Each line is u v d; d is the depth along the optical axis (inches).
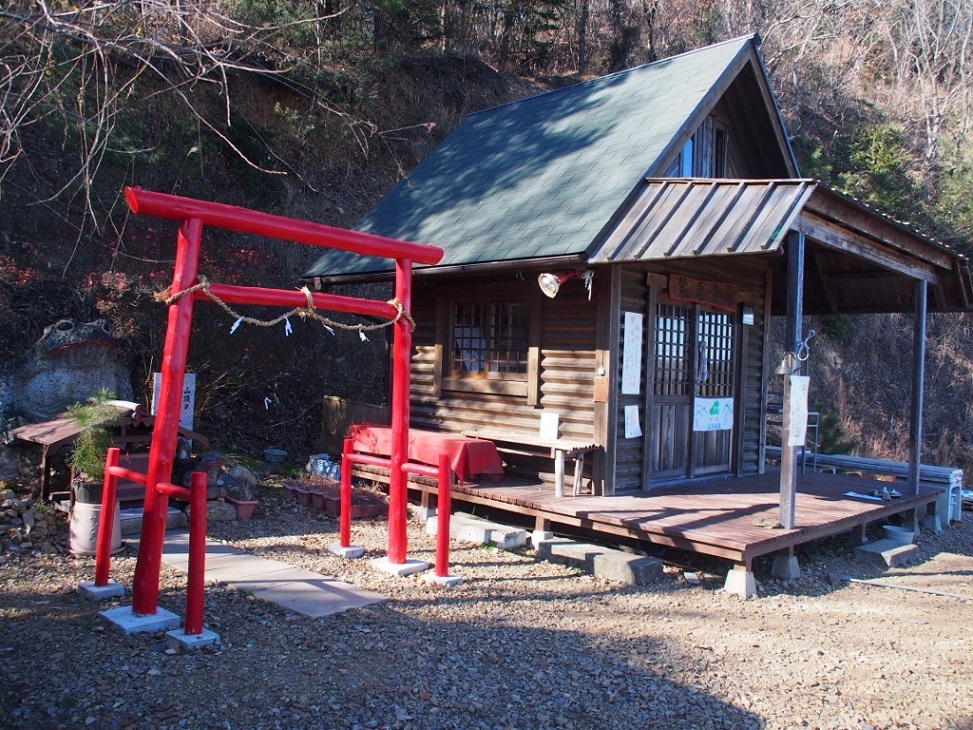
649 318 344.5
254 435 461.1
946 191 980.6
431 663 183.2
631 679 182.1
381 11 685.3
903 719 169.0
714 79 366.0
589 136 392.5
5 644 179.6
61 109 270.7
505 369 375.6
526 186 380.2
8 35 269.7
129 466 290.8
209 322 469.1
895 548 336.2
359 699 161.0
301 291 230.1
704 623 228.7
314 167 633.0
